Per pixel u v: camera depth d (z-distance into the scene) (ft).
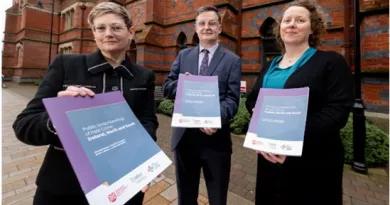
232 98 6.10
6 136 15.47
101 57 4.47
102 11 4.27
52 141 3.63
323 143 4.32
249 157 13.35
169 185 9.63
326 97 4.41
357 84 11.49
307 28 4.91
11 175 9.89
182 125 5.40
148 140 3.87
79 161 2.86
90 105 3.48
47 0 70.64
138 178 3.28
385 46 14.35
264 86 5.37
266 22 25.39
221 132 6.23
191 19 31.68
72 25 65.62
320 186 4.30
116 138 3.47
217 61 6.43
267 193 5.10
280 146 3.88
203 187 9.59
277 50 25.07
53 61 4.27
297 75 4.60
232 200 8.59
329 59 4.50
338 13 19.79
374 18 14.76
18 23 75.87
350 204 8.66
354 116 11.60
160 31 34.63
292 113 4.07
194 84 5.92
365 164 11.43
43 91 3.86
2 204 7.73
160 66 34.96
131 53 39.37
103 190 2.86
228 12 24.36
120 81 4.52
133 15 38.99
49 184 3.76
